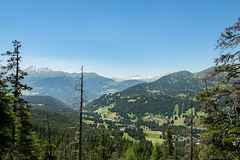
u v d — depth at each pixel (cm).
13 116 1670
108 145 8069
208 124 1500
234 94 1156
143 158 7450
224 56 1211
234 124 1305
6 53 1773
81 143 1792
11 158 1817
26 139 2256
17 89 1784
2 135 1532
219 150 1427
